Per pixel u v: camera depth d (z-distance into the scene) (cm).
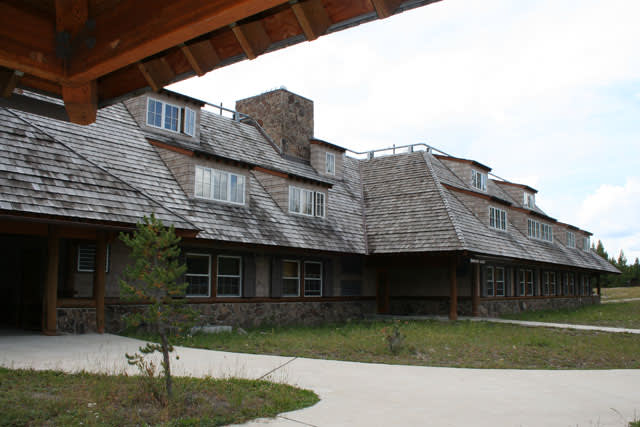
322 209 2123
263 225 1764
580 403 696
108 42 407
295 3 355
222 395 665
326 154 2439
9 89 468
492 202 2531
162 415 559
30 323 1324
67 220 1122
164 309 625
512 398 719
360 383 801
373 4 338
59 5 417
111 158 1473
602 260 4231
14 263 1448
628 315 2514
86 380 712
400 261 2197
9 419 526
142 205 1311
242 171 1780
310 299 1984
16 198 1073
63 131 1427
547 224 3341
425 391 753
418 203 2311
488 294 2406
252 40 395
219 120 2134
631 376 913
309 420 582
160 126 1745
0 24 403
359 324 1872
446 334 1488
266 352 1105
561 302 3300
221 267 1670
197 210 1562
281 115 2316
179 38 375
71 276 1321
